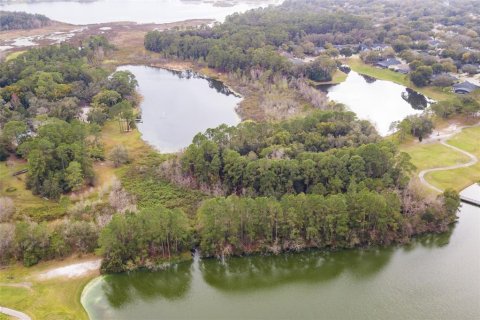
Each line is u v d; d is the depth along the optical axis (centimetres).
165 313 9375
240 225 10819
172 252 10725
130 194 13275
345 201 11106
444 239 11600
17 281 9712
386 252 11131
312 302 9675
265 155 13812
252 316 9262
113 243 10188
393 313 9325
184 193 13388
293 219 10794
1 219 11856
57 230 10850
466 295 9800
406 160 12862
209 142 13738
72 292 9556
